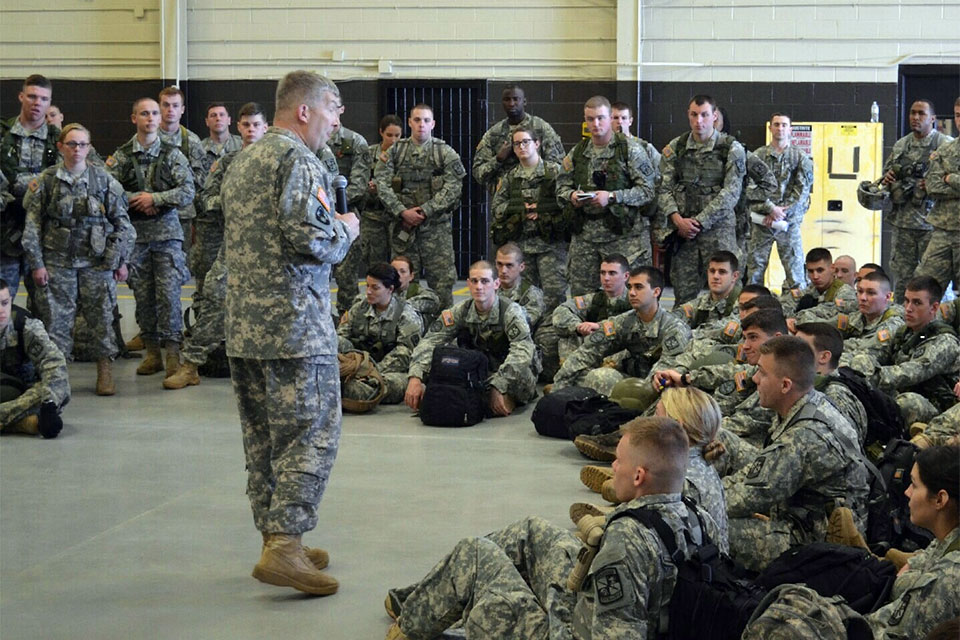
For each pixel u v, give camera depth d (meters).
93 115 15.14
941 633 2.34
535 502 5.45
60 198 7.89
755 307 6.40
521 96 9.73
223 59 14.96
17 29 15.14
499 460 6.34
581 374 7.45
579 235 8.92
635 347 7.38
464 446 6.71
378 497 5.54
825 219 13.94
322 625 3.90
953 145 8.94
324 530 5.01
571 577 2.99
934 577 2.85
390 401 8.04
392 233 9.76
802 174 11.29
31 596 4.21
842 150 13.81
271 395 4.09
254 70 14.93
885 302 7.31
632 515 2.92
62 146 7.88
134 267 8.80
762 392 4.23
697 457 3.74
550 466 6.20
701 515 3.06
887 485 4.31
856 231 13.87
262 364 4.12
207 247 9.63
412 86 14.73
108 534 4.98
